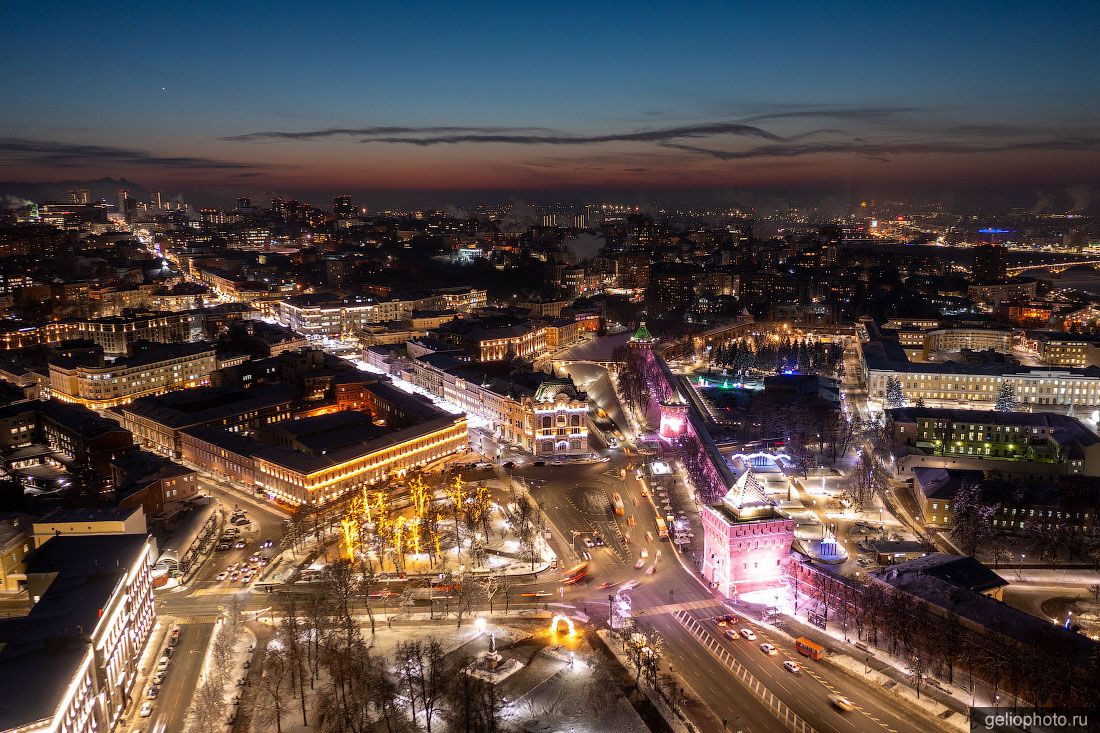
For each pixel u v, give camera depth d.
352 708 168.38
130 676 182.50
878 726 163.50
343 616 193.62
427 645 195.88
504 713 168.25
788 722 165.50
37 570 191.75
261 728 165.38
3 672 148.12
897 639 189.62
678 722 165.62
